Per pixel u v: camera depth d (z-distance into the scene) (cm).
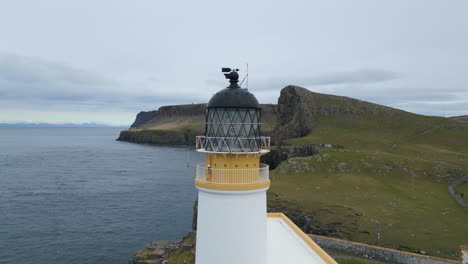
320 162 7219
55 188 8400
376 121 13575
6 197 7300
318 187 5909
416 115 14000
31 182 9088
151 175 10756
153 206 6912
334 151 8200
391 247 3522
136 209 6681
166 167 12662
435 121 12588
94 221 5862
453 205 4959
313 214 4538
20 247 4656
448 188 5950
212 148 1320
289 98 16088
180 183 9419
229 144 1298
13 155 16238
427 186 6094
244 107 1302
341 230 4006
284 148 9606
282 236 1922
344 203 4962
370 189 5766
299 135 14062
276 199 5216
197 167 1346
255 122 1350
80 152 18588
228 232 1245
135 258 4062
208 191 1255
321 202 5019
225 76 1404
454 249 3416
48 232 5250
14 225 5506
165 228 5628
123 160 14888
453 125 11962
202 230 1293
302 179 6481
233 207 1240
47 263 4231
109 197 7594
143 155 17238
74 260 4341
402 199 5203
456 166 7144
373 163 7088
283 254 1658
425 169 6806
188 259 3719
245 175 1271
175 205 7019
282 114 16200
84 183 9175
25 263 4200
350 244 3488
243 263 1255
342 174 6688
